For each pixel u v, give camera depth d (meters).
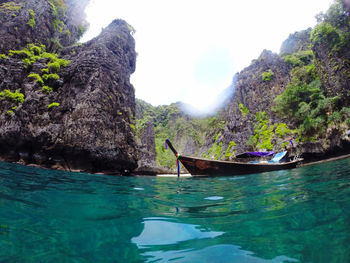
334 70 17.05
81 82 12.43
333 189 3.20
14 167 7.71
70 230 2.02
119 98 14.52
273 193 3.57
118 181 7.35
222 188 4.97
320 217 2.05
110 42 16.16
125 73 17.22
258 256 1.47
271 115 30.47
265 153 11.98
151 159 34.00
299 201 2.74
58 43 15.52
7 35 12.30
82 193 3.98
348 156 15.30
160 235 1.96
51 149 10.77
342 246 1.47
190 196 4.11
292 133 22.92
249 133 32.75
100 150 11.49
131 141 14.46
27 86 11.50
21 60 12.21
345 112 15.80
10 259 1.45
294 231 1.82
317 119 18.25
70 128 11.08
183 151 54.88
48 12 15.33
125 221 2.36
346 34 16.25
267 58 36.22
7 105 10.70
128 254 1.58
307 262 1.34
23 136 10.52
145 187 5.80
